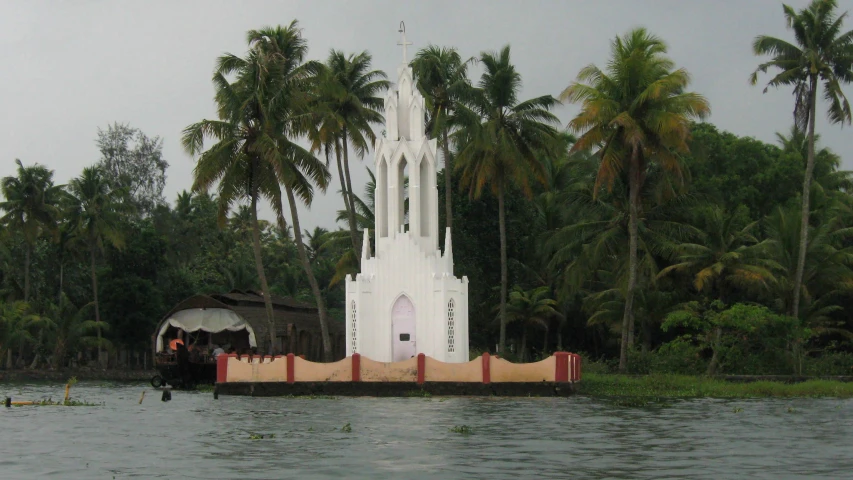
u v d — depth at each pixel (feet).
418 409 113.09
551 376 136.05
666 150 174.19
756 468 65.31
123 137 335.06
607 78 175.94
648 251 197.98
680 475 62.23
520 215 229.66
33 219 263.08
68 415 110.22
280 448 75.72
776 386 147.95
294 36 188.03
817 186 223.92
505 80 195.11
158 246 291.17
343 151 208.95
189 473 63.21
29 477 62.08
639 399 130.93
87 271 287.28
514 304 233.76
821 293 209.36
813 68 182.91
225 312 188.44
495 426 92.79
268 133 175.73
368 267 155.53
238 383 139.33
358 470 64.28
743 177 250.78
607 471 63.93
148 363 305.94
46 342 266.36
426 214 157.58
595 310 232.53
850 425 94.84
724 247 192.95
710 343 179.83
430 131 203.62
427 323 150.92
